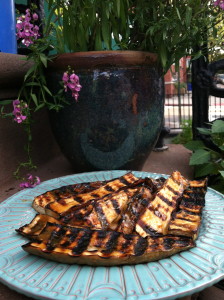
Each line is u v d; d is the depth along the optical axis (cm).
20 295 31
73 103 57
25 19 57
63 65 56
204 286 27
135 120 58
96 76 55
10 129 64
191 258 31
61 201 40
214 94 83
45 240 31
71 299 25
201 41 61
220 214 41
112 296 25
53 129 63
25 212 42
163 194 38
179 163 80
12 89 63
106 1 53
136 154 62
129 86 56
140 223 34
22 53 84
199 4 57
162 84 63
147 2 60
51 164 77
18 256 32
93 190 44
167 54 61
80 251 30
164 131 90
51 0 58
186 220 36
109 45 59
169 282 27
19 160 67
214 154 72
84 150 60
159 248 30
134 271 29
